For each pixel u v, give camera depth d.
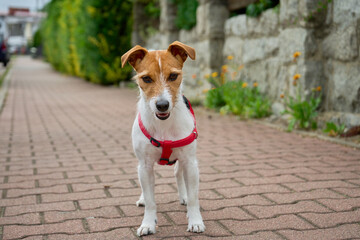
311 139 5.94
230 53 9.01
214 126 7.17
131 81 15.25
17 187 4.04
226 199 3.63
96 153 5.47
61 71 25.22
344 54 5.90
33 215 3.30
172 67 2.78
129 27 14.91
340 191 3.73
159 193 3.86
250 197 3.66
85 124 7.82
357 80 5.73
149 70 2.74
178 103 2.89
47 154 5.43
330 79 6.34
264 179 4.17
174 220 3.21
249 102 7.82
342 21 5.91
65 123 7.96
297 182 4.04
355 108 5.84
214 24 9.26
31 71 26.31
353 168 4.45
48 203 3.58
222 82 9.00
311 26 6.30
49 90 14.89
